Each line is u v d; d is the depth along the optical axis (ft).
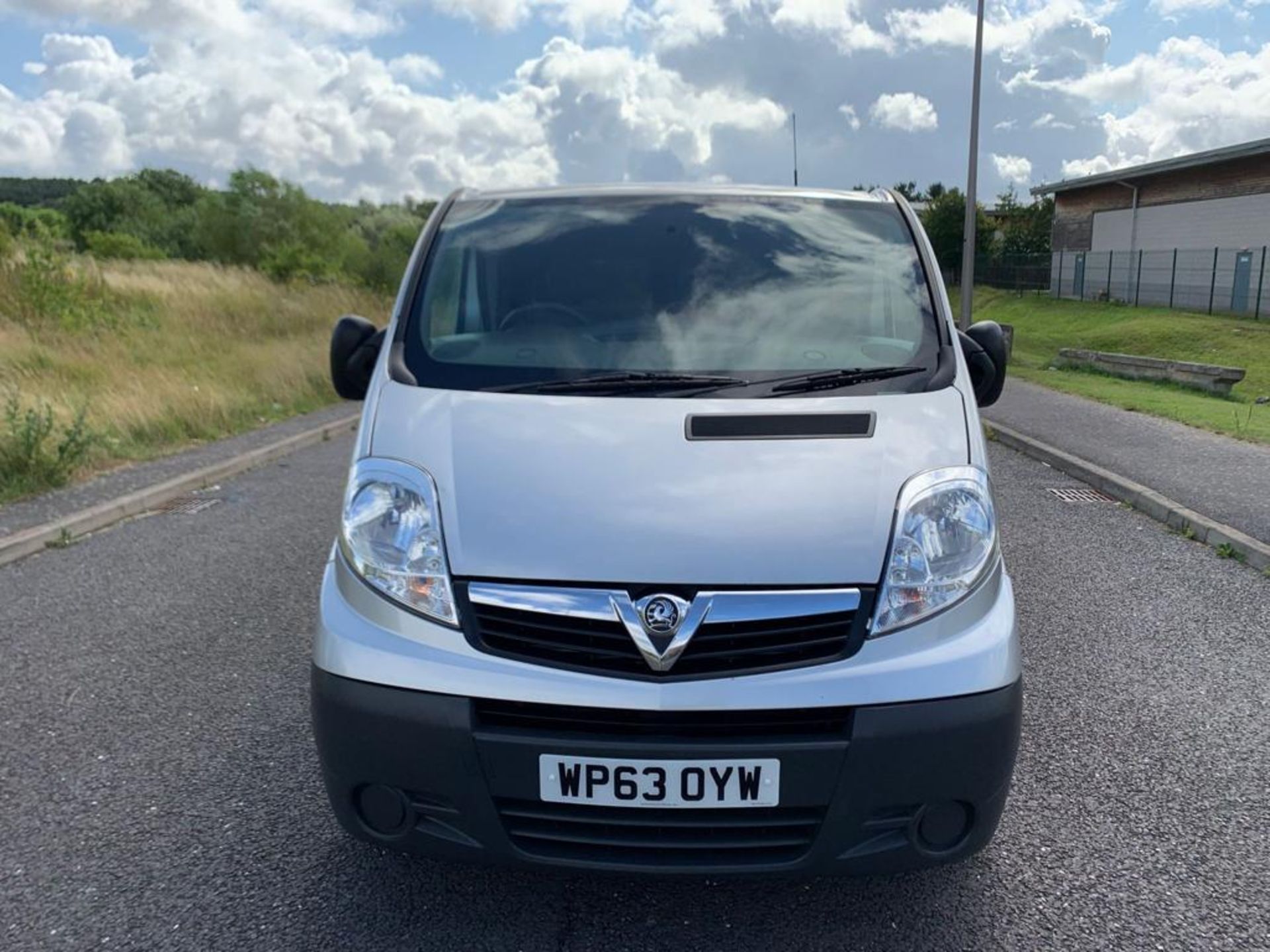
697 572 8.03
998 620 8.58
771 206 12.81
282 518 23.85
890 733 7.85
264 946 8.71
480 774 7.95
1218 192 113.29
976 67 63.67
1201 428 35.01
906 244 12.33
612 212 12.64
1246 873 9.82
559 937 8.87
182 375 40.22
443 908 9.28
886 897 9.47
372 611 8.48
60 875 9.75
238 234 108.06
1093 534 22.43
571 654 8.01
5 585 18.78
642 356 10.62
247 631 16.37
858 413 9.61
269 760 12.11
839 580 8.12
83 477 27.04
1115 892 9.54
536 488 8.70
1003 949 8.71
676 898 9.46
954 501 8.83
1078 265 137.28
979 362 12.23
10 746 12.44
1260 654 15.48
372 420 9.84
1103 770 11.91
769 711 7.83
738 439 9.21
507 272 11.75
